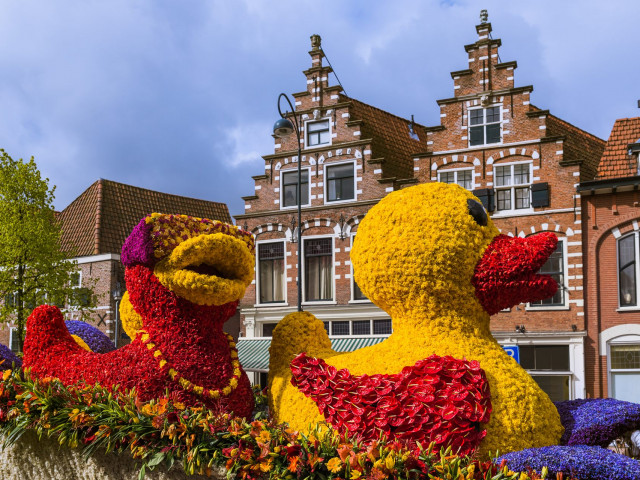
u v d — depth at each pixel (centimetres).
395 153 1986
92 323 2072
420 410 389
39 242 1564
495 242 447
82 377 480
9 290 1564
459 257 434
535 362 1575
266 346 1711
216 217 2667
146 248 459
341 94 1902
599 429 408
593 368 1518
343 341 1641
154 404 431
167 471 414
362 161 1775
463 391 391
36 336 524
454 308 442
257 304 1830
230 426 407
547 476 343
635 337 1493
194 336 464
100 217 2172
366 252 457
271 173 1883
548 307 1561
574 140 1897
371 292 462
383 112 2112
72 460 461
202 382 453
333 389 416
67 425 450
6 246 1535
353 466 349
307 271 1794
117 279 2111
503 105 1664
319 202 1812
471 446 379
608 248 1548
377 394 402
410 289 439
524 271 428
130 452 428
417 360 423
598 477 338
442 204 451
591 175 1761
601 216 1559
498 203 1641
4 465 505
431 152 1717
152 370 452
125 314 574
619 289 1530
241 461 387
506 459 354
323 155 1823
